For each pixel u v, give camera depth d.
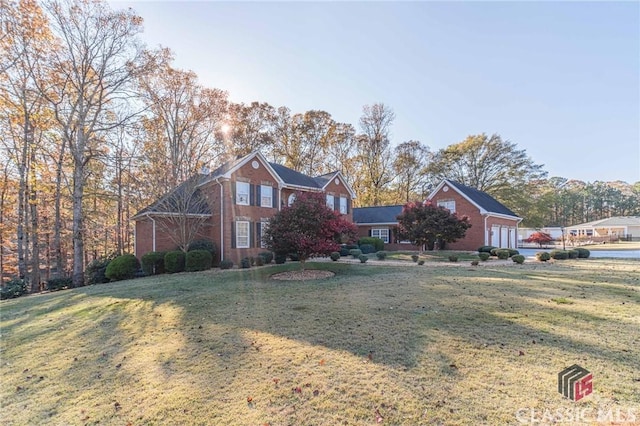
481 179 38.56
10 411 3.61
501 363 4.04
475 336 4.99
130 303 8.62
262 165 19.98
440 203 26.06
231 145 27.86
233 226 18.19
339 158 37.69
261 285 10.52
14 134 17.03
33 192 18.25
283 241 12.35
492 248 20.78
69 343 5.82
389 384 3.64
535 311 6.23
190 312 7.25
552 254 17.16
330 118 36.88
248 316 6.69
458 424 2.90
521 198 36.69
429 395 3.39
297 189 22.47
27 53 15.50
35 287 18.30
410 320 5.89
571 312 6.10
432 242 18.89
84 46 16.06
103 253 25.08
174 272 15.20
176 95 19.56
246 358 4.57
